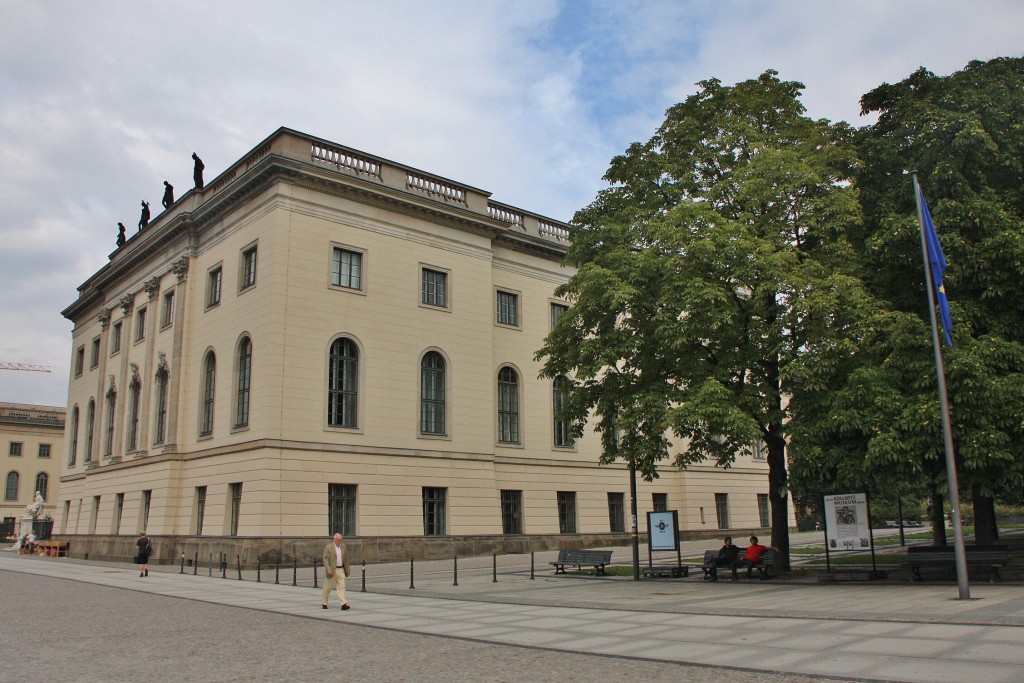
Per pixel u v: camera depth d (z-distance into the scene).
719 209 28.70
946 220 23.75
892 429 21.95
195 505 41.81
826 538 25.08
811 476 24.06
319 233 40.00
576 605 19.72
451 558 41.44
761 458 64.38
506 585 26.52
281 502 36.16
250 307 39.47
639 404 26.00
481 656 12.90
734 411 23.27
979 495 25.44
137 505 47.03
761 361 26.42
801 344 25.31
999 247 22.98
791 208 27.25
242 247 41.19
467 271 46.12
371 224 42.12
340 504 38.47
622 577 29.19
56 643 15.16
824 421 23.31
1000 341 22.45
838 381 24.67
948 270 23.58
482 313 46.41
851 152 27.19
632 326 27.83
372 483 39.47
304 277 39.03
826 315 24.20
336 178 40.47
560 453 50.12
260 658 13.18
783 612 16.80
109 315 58.62
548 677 10.98
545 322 51.22
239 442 38.44
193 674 11.87
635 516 28.00
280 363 37.41
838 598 19.50
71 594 25.86
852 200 25.83
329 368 39.31
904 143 26.97
